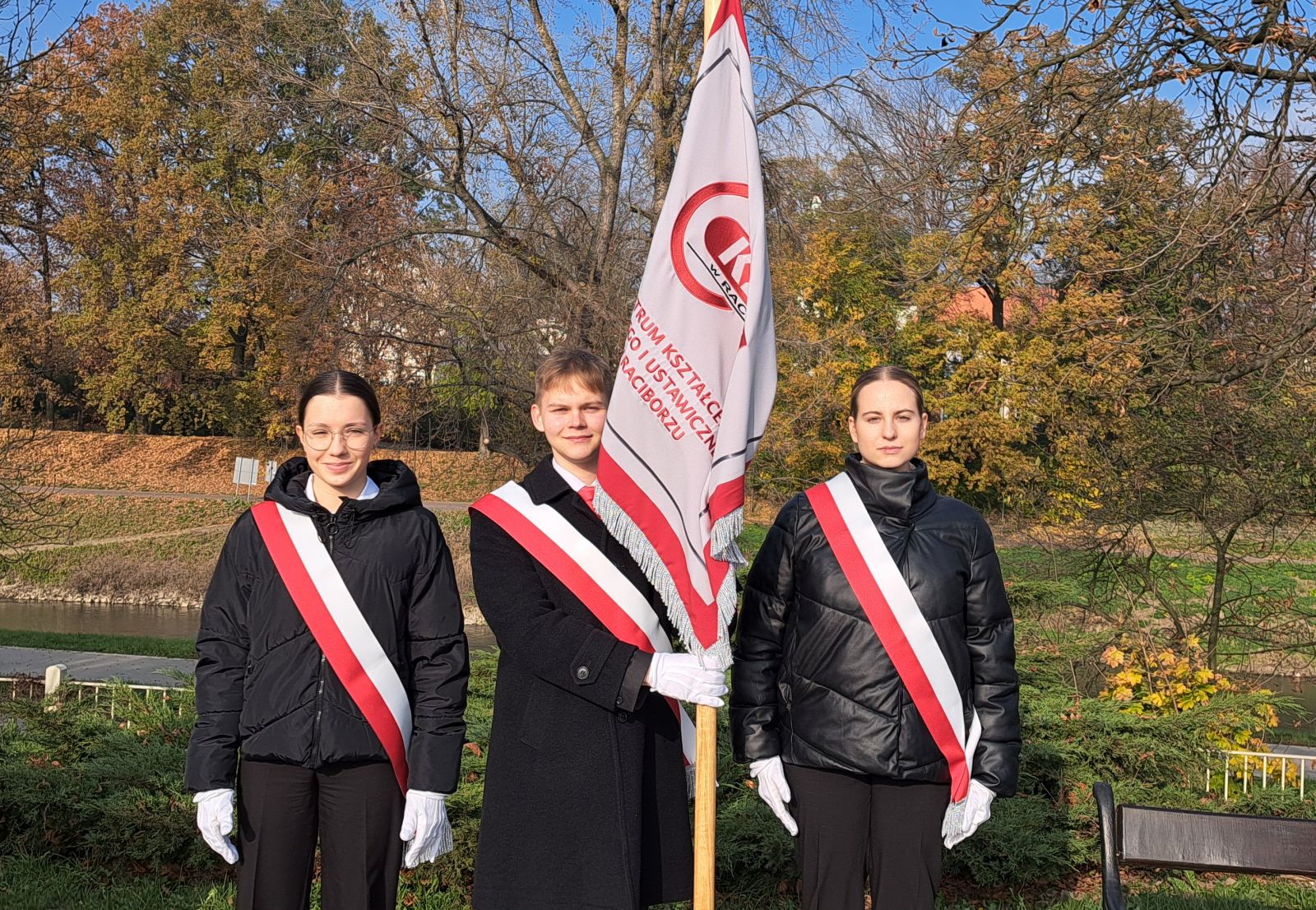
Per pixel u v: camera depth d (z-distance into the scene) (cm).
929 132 1213
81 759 582
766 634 322
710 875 286
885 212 1102
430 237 1697
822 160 1528
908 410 322
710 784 286
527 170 1622
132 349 3397
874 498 320
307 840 300
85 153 3150
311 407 309
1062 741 600
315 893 470
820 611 315
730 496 291
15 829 536
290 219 1700
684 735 307
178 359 3512
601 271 1584
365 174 1700
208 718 298
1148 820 311
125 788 531
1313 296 795
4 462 1388
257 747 295
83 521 3095
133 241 3388
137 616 2553
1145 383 949
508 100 1576
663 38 1619
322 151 1827
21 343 1819
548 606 294
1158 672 767
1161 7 802
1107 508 1110
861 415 326
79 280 3356
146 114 3275
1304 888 546
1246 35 779
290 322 1781
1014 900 533
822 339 1770
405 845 307
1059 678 722
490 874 286
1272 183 815
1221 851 307
